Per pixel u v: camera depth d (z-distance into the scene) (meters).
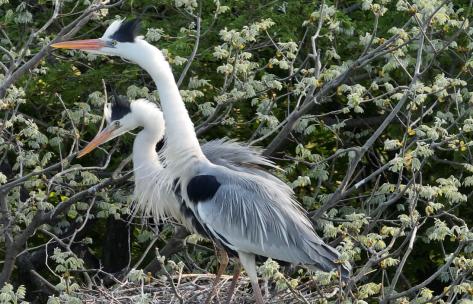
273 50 16.48
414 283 17.12
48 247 16.53
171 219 14.45
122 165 13.46
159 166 13.14
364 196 14.98
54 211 13.30
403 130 16.14
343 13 15.79
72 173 14.51
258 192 12.48
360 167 17.31
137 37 12.52
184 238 14.27
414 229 11.16
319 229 14.73
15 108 14.35
